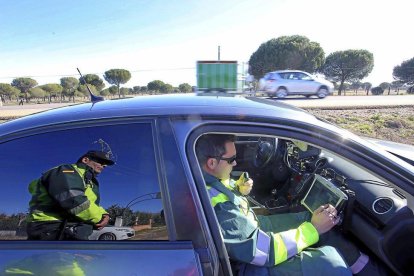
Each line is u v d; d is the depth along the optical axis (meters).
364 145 1.60
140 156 1.42
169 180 1.37
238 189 2.32
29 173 1.45
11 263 1.31
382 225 1.96
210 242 1.35
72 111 1.64
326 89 21.73
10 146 1.47
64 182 1.42
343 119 12.29
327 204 1.98
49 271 1.30
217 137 1.66
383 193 2.10
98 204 1.41
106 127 1.47
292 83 20.95
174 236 1.34
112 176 1.43
